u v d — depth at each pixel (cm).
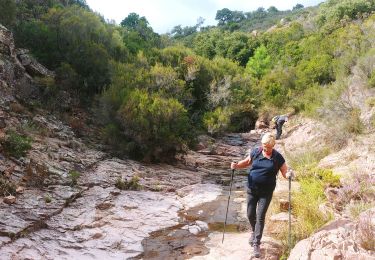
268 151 581
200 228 792
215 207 965
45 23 2405
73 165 1168
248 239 684
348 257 464
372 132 1275
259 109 3209
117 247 689
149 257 646
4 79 1583
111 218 832
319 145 1438
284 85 3375
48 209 816
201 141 2145
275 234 662
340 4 5272
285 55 4638
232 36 6638
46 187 945
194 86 2767
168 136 1530
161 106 1564
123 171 1262
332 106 1488
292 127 2267
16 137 1084
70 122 1659
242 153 2020
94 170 1200
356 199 735
